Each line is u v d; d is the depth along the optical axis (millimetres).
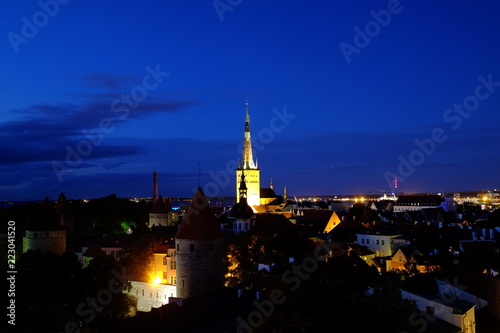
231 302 62000
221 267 78375
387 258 103875
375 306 38625
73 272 77250
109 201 184375
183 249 76625
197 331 55938
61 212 144500
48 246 109938
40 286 72000
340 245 111000
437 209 185375
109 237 127250
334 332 34938
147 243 97062
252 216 134500
